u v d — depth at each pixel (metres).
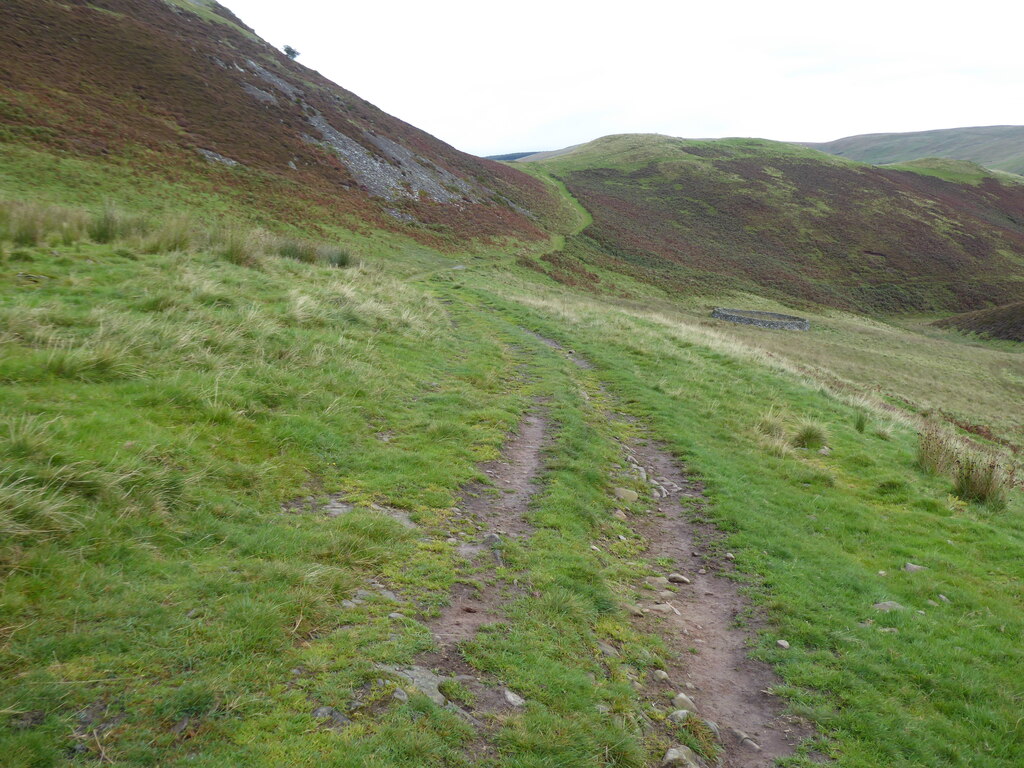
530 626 4.81
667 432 11.84
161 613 3.77
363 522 5.73
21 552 3.88
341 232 41.16
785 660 5.35
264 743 3.06
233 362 8.56
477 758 3.37
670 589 6.50
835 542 8.23
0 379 6.09
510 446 9.34
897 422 16.73
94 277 10.62
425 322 15.99
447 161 74.12
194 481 5.48
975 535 8.84
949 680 5.29
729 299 64.56
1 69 36.44
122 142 37.22
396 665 3.91
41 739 2.76
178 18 61.50
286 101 57.69
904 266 85.88
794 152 131.50
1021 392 39.69
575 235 71.44
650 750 3.95
